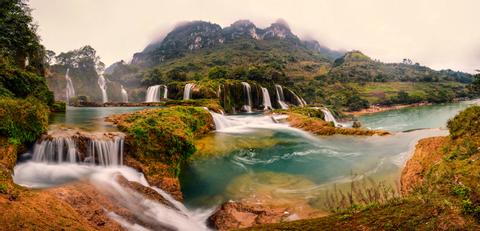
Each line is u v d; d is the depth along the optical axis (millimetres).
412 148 15633
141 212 9078
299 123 25312
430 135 17781
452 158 8789
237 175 13711
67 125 16469
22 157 11133
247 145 18484
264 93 53750
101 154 12125
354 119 51844
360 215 5305
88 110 32625
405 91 93562
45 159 11664
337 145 18688
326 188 11867
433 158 10438
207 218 10062
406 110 69562
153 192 10586
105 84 69625
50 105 25344
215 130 23125
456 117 11312
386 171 13094
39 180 9922
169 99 49969
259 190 12016
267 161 15742
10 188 6816
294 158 16219
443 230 4215
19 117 11352
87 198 8547
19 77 20891
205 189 12336
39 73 36344
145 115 17922
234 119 27953
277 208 10250
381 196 10430
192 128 19703
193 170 14070
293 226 5379
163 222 8984
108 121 18391
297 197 11141
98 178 10484
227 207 10477
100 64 76188
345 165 14672
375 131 20094
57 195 7961
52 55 68062
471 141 9273
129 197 9680
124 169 12094
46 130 12734
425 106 77875
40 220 5809
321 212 9750
